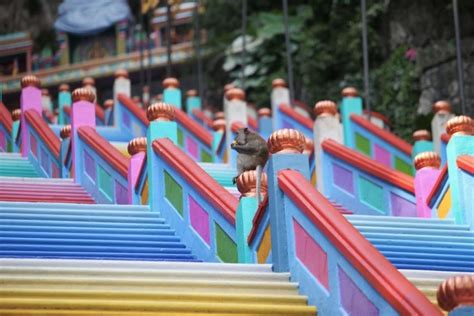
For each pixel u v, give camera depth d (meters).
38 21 41.22
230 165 19.08
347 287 8.69
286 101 23.08
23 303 8.41
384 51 29.72
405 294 7.84
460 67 19.14
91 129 16.16
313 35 31.25
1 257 11.05
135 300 8.79
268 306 8.84
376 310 8.18
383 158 21.33
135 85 39.22
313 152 17.66
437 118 19.44
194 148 21.80
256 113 26.45
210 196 11.82
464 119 13.41
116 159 14.89
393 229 12.73
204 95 34.53
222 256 11.48
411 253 11.94
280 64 32.28
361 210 16.42
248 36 32.78
